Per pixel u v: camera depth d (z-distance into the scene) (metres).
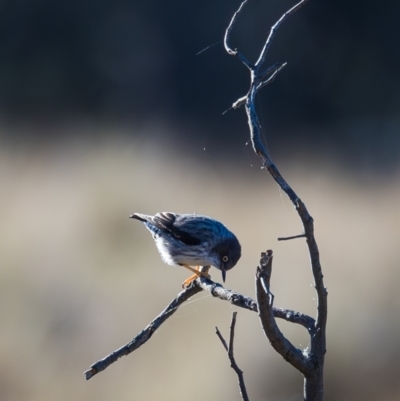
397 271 10.83
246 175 17.39
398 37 32.53
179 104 30.39
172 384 8.91
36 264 10.95
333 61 32.09
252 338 9.27
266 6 31.88
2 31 30.80
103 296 10.36
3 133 19.73
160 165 16.38
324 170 18.56
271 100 30.95
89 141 18.30
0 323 9.88
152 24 31.78
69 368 9.41
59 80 30.41
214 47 31.30
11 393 9.05
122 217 12.58
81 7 31.56
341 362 9.38
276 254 11.96
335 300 10.19
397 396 8.98
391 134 24.56
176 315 9.80
